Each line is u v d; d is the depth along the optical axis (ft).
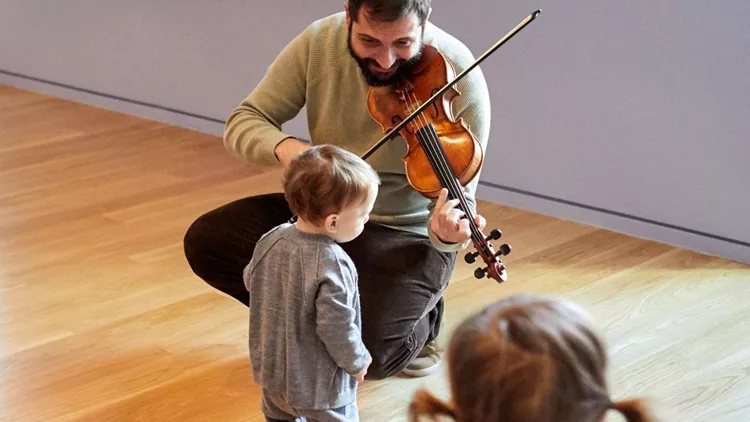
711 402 7.66
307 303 6.24
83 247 11.16
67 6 17.49
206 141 15.48
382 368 7.41
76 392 8.02
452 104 7.63
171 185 13.35
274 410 6.78
